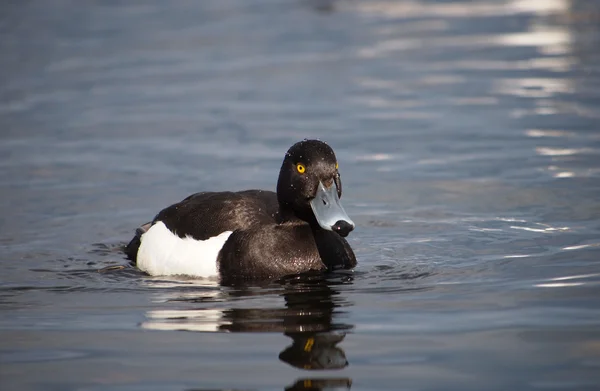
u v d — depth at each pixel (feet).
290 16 91.40
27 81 69.10
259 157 51.21
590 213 40.78
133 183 47.26
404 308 29.73
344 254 34.96
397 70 70.74
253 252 34.06
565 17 86.12
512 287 31.60
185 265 34.78
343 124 57.57
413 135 54.95
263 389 23.63
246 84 67.82
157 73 71.26
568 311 28.81
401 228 40.16
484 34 81.30
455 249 36.86
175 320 29.27
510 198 43.55
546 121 56.65
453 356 25.52
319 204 33.04
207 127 57.47
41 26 87.66
